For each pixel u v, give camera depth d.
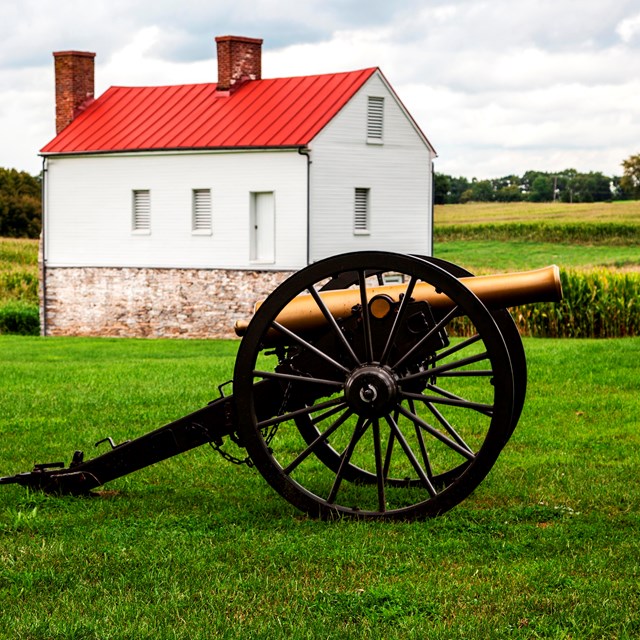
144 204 41.75
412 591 6.66
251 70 42.97
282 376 8.04
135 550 7.60
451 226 91.06
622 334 36.22
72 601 6.61
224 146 39.16
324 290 8.84
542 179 133.25
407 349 7.98
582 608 6.30
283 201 38.53
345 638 5.98
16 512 8.73
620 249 83.81
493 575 6.99
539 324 36.88
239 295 39.62
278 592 6.71
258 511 8.67
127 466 8.99
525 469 10.13
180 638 5.99
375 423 7.92
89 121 43.91
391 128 41.25
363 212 40.75
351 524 8.00
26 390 15.97
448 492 7.91
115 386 16.42
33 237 102.62
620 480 9.68
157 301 41.34
